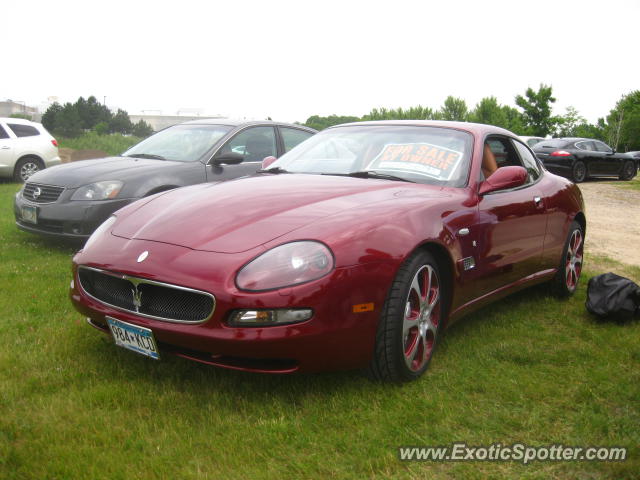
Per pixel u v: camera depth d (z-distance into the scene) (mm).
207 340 2375
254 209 2807
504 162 3988
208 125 6641
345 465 2129
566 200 4465
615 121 49938
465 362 3111
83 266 2807
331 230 2549
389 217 2729
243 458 2150
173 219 2834
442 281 3062
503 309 4180
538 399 2709
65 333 3311
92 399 2525
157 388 2678
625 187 15727
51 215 5504
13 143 12617
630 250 6957
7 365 2844
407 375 2773
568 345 3465
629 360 3232
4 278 4562
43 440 2189
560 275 4445
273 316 2346
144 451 2162
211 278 2398
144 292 2580
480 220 3256
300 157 3961
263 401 2592
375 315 2561
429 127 3857
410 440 2297
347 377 2828
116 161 6102
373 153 3689
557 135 44156
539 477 2107
